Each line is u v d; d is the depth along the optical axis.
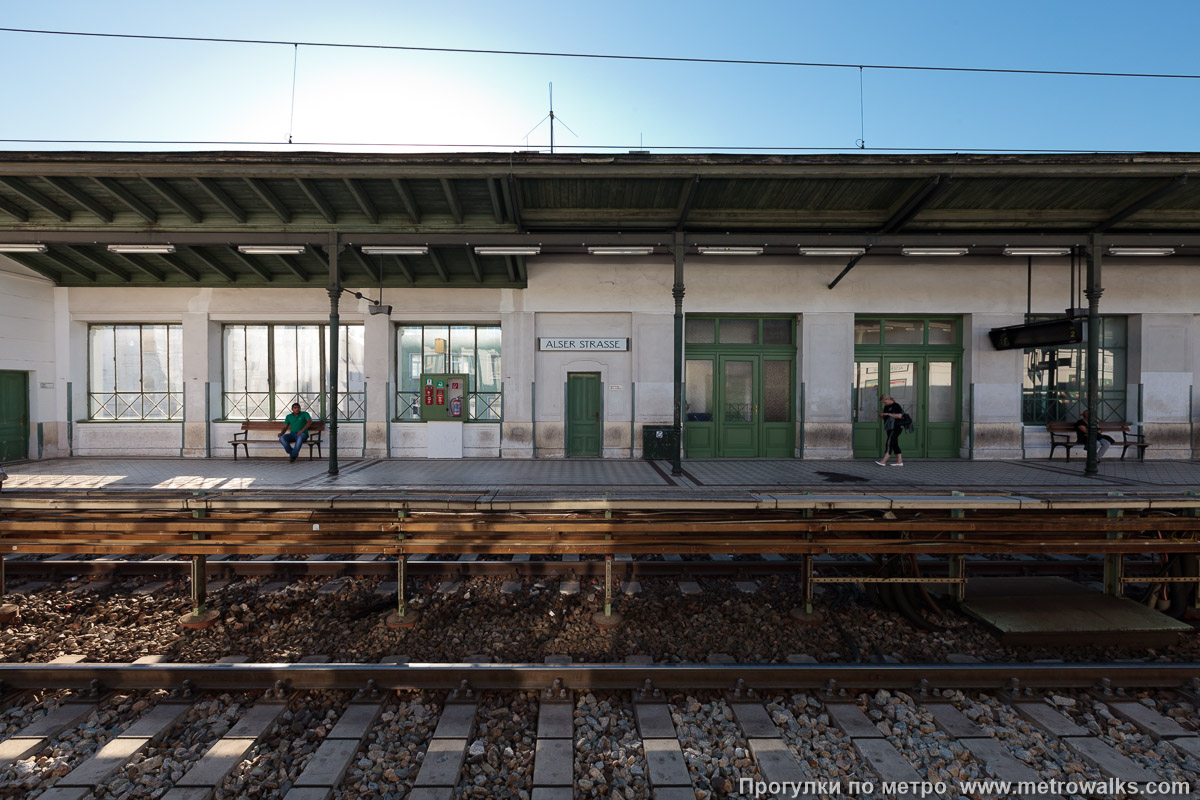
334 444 8.98
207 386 11.88
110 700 3.86
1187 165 7.67
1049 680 4.05
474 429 11.89
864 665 4.06
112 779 3.07
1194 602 5.62
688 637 4.83
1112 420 11.96
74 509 5.44
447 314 11.83
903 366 11.91
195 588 5.24
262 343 12.35
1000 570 6.82
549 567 6.42
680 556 7.09
